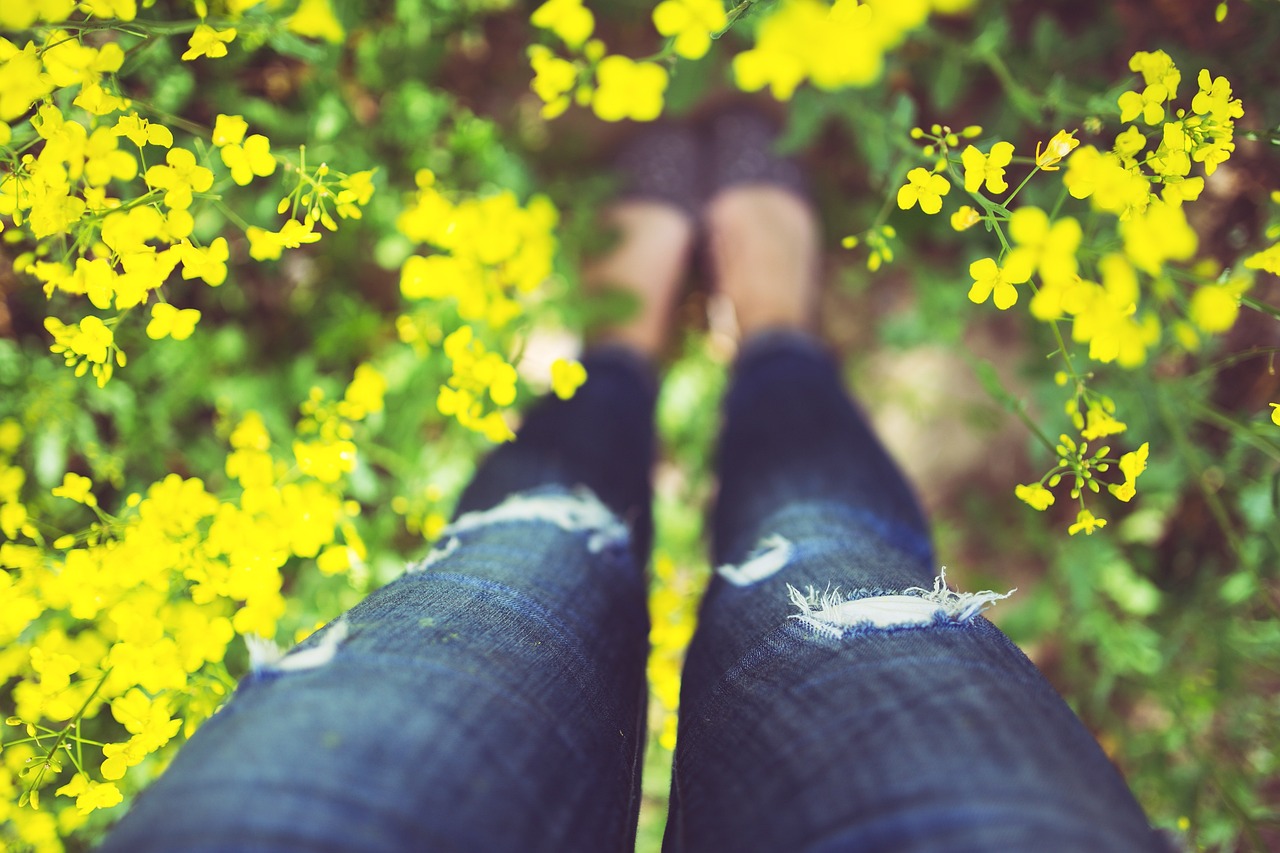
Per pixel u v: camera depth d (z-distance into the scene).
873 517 0.59
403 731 0.38
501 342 0.66
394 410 0.70
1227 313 0.38
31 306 0.60
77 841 0.60
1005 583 0.86
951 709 0.39
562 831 0.39
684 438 0.86
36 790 0.49
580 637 0.48
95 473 0.65
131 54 0.50
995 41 0.61
